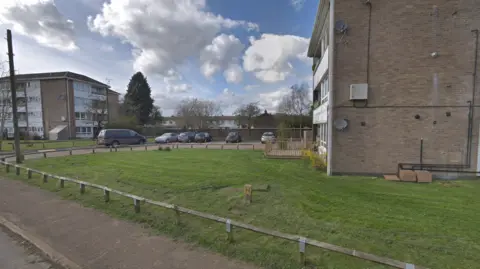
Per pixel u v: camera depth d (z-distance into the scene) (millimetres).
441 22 8188
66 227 4578
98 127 42812
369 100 8711
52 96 42875
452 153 8320
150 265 3277
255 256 3391
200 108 54750
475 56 8094
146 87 50625
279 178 8344
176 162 12273
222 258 3400
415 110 8461
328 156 9039
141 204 5672
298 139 23797
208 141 33781
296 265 3148
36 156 15375
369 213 4973
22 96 43219
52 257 3602
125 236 4160
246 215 4934
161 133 44250
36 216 5148
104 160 13211
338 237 3908
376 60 8617
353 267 3098
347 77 8812
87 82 46031
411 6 8305
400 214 4906
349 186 7230
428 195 6273
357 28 8664
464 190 6793
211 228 4348
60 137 40844
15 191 7090
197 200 5992
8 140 34031
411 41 8375
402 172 7965
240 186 7293
